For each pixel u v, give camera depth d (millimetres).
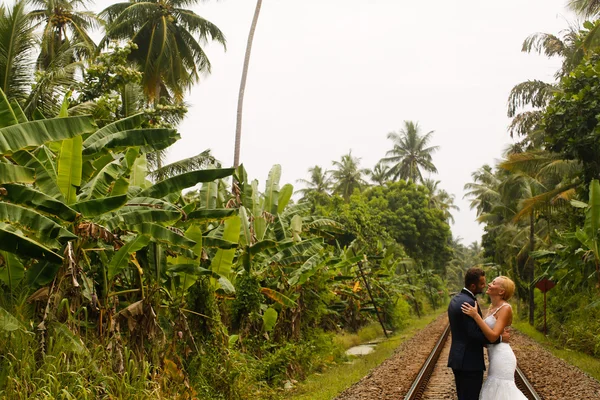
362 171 60312
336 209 33688
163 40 23578
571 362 15734
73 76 14945
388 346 21047
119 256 8477
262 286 14453
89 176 9117
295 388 12133
